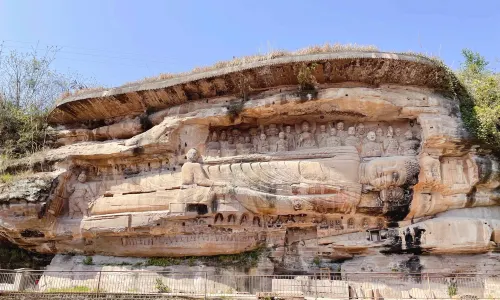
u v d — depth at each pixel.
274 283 12.76
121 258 15.79
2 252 17.05
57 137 18.25
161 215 14.44
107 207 15.59
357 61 13.45
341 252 14.07
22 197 15.30
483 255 13.34
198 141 15.18
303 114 14.68
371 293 12.47
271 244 14.19
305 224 14.10
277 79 14.44
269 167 14.07
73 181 16.66
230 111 14.67
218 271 14.36
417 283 13.07
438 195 13.73
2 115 19.52
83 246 16.00
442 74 13.91
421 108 13.73
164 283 14.33
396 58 13.36
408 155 13.85
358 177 13.54
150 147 15.36
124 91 15.95
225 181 14.21
